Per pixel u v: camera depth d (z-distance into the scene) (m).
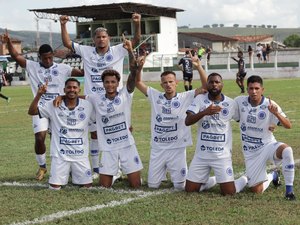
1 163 9.41
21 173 8.48
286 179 6.39
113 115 7.29
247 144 6.82
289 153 6.38
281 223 5.36
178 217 5.67
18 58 8.25
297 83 32.25
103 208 6.12
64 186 7.40
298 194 6.57
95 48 8.09
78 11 58.78
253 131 6.76
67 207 6.21
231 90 27.34
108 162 7.35
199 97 6.90
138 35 8.07
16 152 10.66
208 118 6.73
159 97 7.27
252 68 42.31
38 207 6.23
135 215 5.79
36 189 7.23
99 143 7.43
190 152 10.09
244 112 6.80
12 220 5.72
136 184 7.31
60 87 8.22
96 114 7.40
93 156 8.36
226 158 6.72
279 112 6.61
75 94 7.23
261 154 6.71
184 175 7.10
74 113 7.24
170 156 7.12
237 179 7.05
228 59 43.34
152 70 47.69
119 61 8.06
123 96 7.36
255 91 6.66
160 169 7.19
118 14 60.78
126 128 7.34
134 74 7.30
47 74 8.17
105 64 8.01
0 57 51.00
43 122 8.01
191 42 88.00
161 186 7.39
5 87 44.56
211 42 86.44
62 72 8.24
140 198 6.58
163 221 5.55
